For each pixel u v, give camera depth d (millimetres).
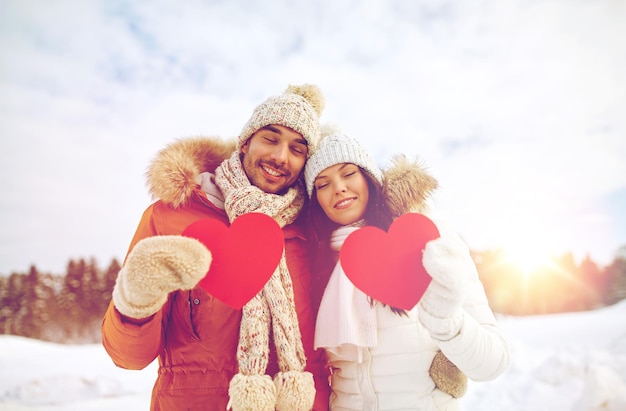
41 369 5910
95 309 19391
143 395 4441
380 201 1524
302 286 1448
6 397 4324
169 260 898
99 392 4484
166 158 1364
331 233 1547
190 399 1218
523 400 3402
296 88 1725
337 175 1469
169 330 1312
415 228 1081
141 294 911
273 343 1301
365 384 1255
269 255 1109
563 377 3775
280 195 1523
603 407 2488
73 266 19750
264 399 1091
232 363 1251
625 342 4656
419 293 1039
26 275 19297
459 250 964
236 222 1091
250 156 1484
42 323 18719
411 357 1243
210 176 1545
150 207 1400
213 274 1036
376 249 1097
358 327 1267
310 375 1224
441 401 1234
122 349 1081
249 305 1246
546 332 7148
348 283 1333
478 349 1048
